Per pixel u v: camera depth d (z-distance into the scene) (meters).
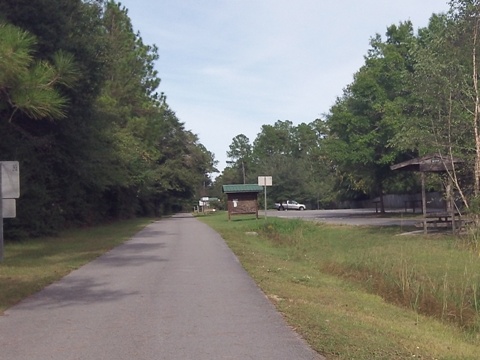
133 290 12.44
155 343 8.11
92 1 29.78
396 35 43.97
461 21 20.22
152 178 52.72
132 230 32.91
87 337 8.50
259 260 17.83
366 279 14.13
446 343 8.47
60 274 14.80
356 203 75.69
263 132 124.75
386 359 7.11
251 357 7.34
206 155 72.94
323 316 9.62
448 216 23.84
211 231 31.09
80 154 28.53
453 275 13.16
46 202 27.36
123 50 45.59
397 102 38.78
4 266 16.27
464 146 20.77
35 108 9.36
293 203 81.00
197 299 11.28
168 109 64.69
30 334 8.73
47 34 21.91
